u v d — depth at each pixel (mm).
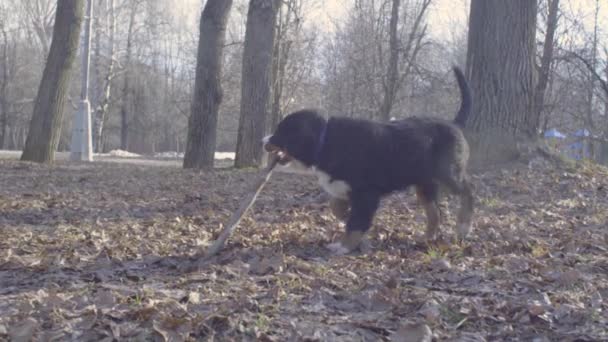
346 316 1966
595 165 4605
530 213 3484
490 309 2012
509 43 4512
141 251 2639
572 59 8766
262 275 2332
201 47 6344
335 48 13531
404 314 1983
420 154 2688
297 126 2562
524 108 4566
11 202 3824
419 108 11156
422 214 3402
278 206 3715
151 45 20891
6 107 19891
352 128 2598
